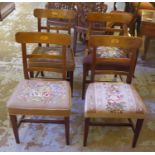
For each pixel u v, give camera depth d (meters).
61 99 1.67
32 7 5.24
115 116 1.63
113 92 1.76
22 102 1.63
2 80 2.63
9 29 4.02
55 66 2.09
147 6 3.59
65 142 1.89
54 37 1.75
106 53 2.15
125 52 2.20
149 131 2.04
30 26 4.16
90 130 2.01
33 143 1.87
